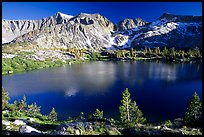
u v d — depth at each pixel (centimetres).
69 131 2116
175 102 8075
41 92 10556
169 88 10200
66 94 9975
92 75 14962
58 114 7369
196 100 3950
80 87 11169
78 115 7106
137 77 13262
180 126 2920
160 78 12569
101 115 5897
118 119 6456
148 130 2305
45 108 8156
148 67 17925
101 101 8606
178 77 12738
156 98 8662
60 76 15362
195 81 11506
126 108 5575
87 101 8706
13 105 7125
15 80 14212
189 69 15938
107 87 10875
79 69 19175
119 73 15200
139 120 5331
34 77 15438
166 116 6719
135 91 9869
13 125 3067
